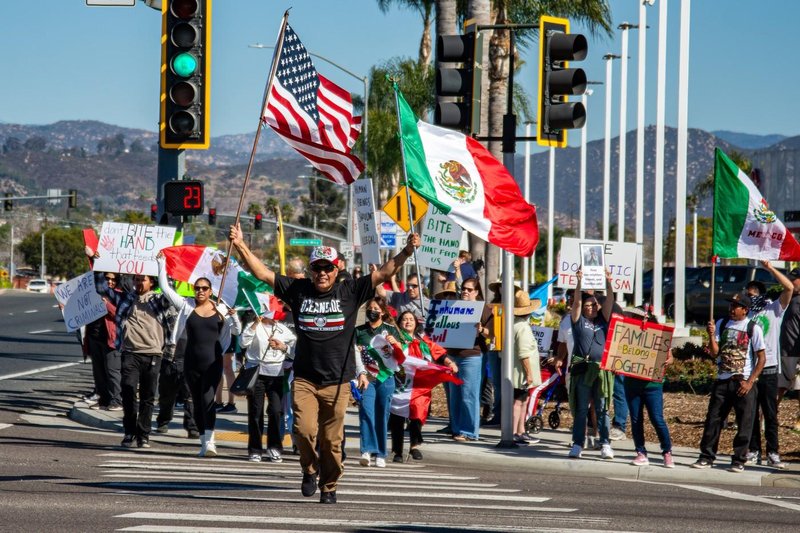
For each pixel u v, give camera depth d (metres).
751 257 17.91
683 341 34.56
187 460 16.30
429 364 17.02
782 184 65.44
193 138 18.67
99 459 15.98
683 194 35.50
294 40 14.40
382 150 77.31
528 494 13.60
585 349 17.20
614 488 14.90
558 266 20.44
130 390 17.89
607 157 54.56
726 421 21.39
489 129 31.98
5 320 62.91
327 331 11.60
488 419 22.44
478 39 17.72
